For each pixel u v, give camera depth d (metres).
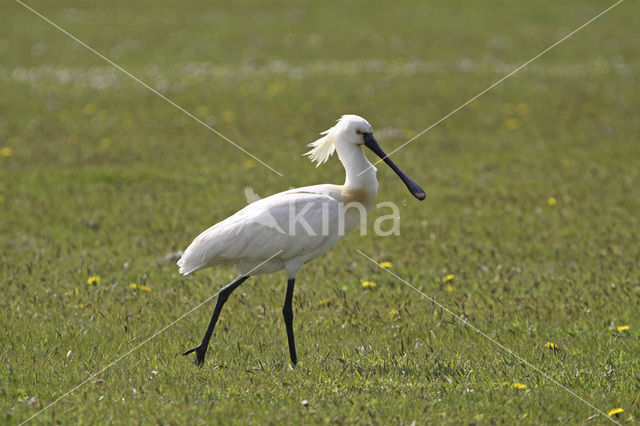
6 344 12.32
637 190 23.08
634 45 46.56
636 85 37.75
